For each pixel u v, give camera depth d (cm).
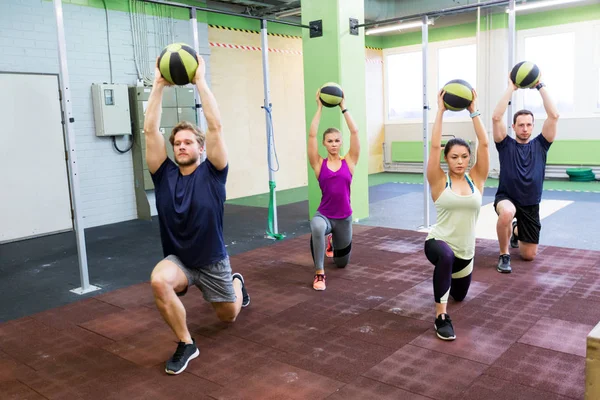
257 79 963
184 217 274
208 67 868
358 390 245
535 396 231
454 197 311
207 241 283
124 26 738
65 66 409
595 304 342
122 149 749
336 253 442
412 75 1213
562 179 1008
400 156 1247
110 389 258
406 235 568
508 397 232
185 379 264
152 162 282
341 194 416
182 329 281
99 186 725
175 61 264
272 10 934
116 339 322
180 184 280
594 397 154
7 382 270
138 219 766
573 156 1000
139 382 264
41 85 653
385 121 1270
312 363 276
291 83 1037
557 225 595
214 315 354
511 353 276
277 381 257
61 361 293
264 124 983
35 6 643
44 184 662
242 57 931
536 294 365
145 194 755
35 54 645
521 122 425
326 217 421
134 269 495
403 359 274
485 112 1082
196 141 281
